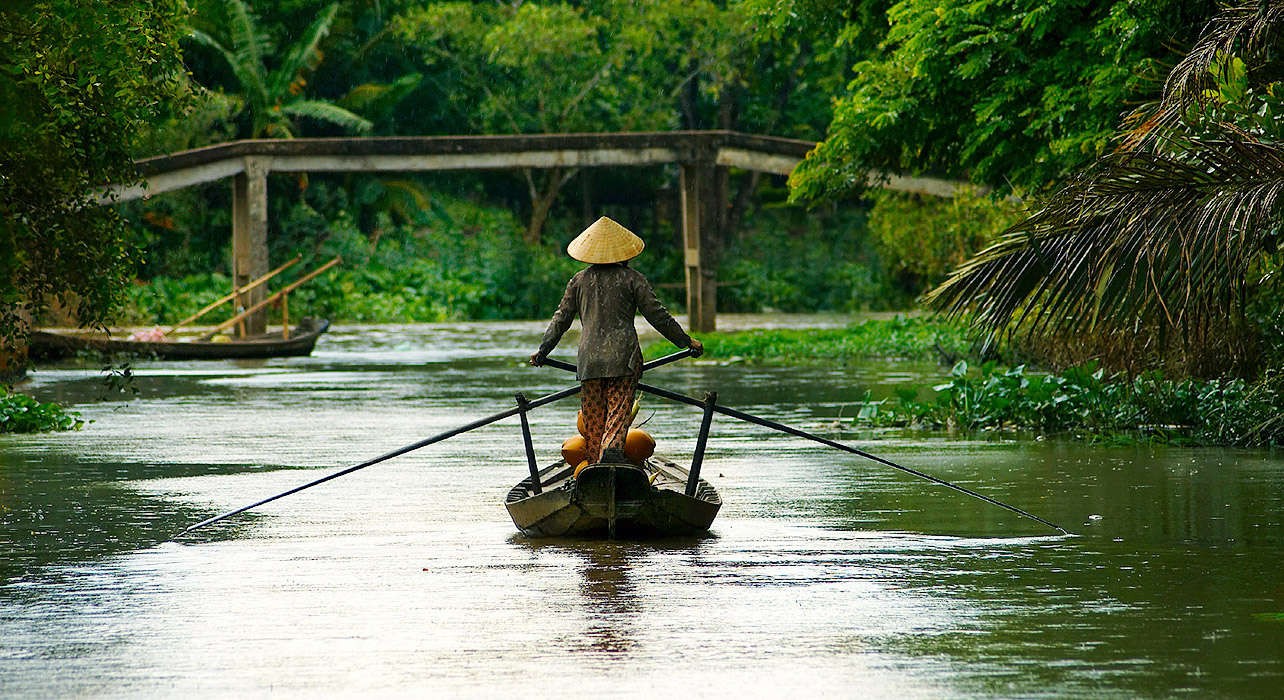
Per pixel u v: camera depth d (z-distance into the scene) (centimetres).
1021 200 6719
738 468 4147
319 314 14662
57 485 3844
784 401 6262
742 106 17338
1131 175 3678
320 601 2439
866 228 17438
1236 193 3509
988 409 5134
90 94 4166
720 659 2048
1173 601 2397
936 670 1984
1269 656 2044
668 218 17388
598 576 2638
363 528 3183
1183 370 4944
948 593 2473
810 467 4159
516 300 15800
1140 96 5297
